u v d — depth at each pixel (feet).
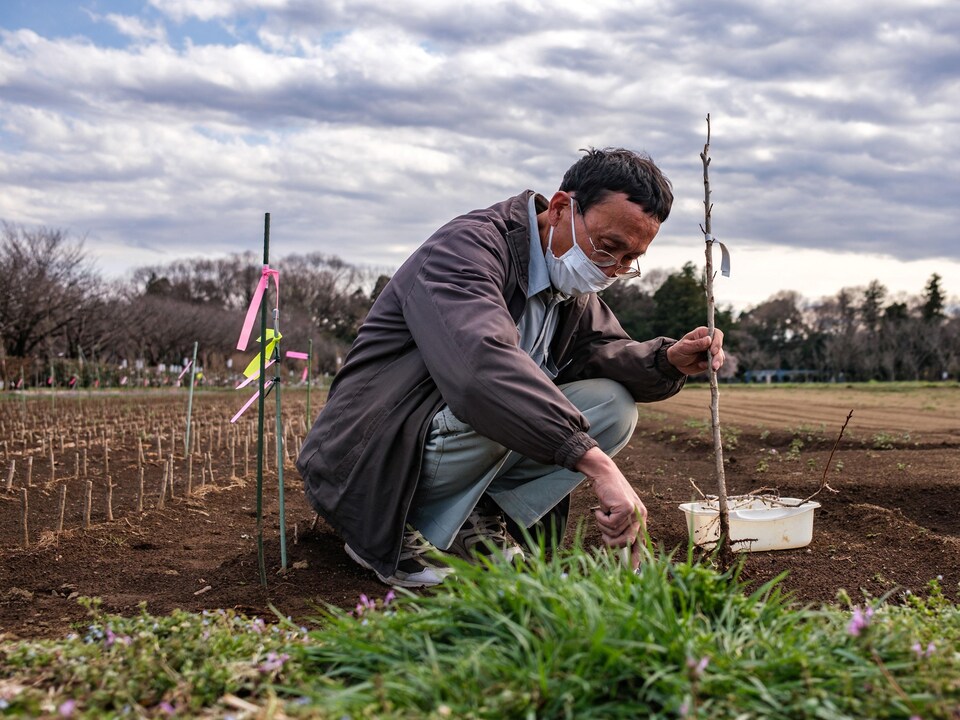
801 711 6.09
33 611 10.68
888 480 18.85
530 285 11.78
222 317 153.89
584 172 11.35
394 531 11.12
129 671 7.24
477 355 9.92
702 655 6.47
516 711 5.94
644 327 179.42
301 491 20.27
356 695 6.18
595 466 9.40
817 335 233.76
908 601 10.09
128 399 62.69
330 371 169.48
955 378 200.23
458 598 7.61
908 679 6.49
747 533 13.35
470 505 11.48
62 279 90.17
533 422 9.55
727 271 11.28
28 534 15.20
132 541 14.57
